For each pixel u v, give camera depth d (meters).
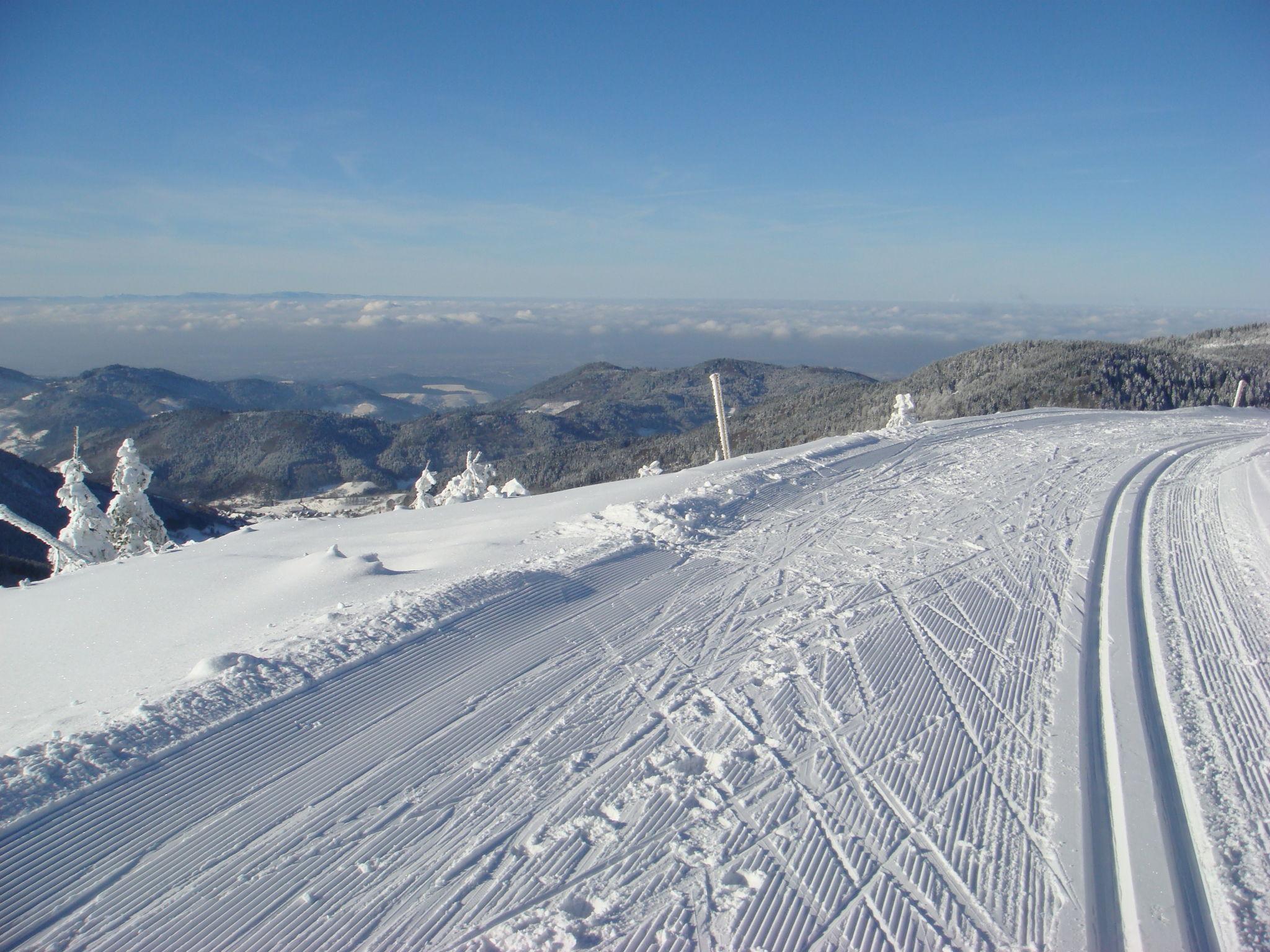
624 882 3.28
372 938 2.91
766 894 3.21
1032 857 3.50
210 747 4.18
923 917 3.10
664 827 3.68
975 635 6.24
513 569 7.50
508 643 5.86
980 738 4.58
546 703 4.94
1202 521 10.18
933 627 6.40
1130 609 6.83
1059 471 13.97
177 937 2.87
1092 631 6.33
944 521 10.23
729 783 4.07
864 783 4.09
